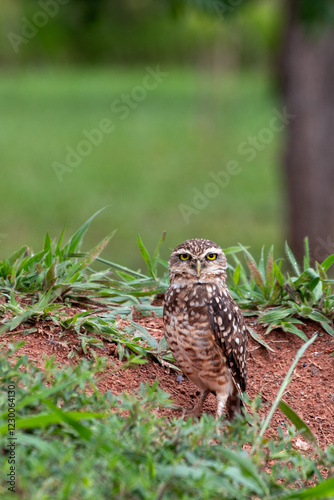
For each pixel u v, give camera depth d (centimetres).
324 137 1870
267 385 723
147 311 795
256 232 2591
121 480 422
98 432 459
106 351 686
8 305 678
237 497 435
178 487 434
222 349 668
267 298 816
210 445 490
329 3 1389
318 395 716
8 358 607
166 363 712
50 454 433
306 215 1916
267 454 500
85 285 748
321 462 510
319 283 819
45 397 490
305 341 771
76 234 828
